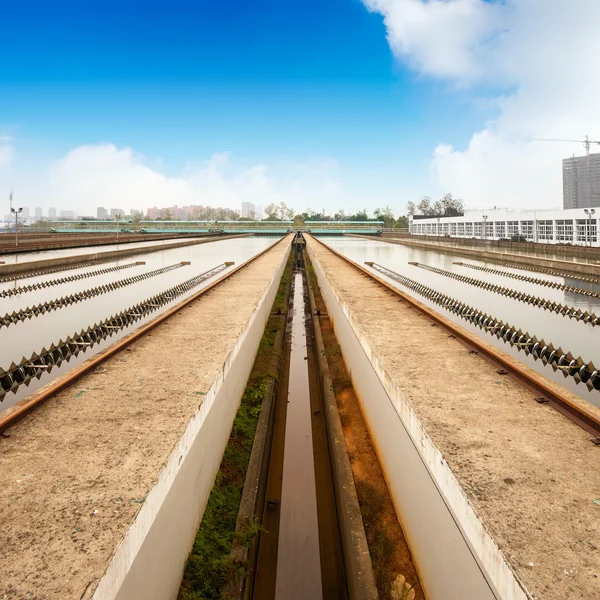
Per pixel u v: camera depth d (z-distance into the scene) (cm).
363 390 558
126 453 274
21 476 249
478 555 209
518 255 2225
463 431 298
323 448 569
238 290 979
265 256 2136
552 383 367
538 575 178
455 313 1039
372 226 7812
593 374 538
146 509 227
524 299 1254
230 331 597
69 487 239
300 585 356
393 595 294
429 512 284
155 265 2012
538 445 280
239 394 565
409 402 345
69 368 642
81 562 186
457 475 245
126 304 1147
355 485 416
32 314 1017
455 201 8075
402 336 557
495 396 358
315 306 1259
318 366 794
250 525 354
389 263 2261
